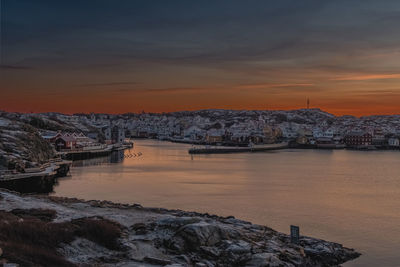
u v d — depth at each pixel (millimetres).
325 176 98438
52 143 138125
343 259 33781
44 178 71688
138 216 37125
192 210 54125
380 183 85938
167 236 30562
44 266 21750
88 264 24125
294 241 34281
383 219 50125
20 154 88812
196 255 28219
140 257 26438
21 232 25703
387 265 33062
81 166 113688
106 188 73125
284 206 57812
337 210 55438
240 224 38500
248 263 27578
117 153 171500
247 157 169500
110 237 28250
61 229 27547
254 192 70750
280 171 109750
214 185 79312
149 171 103812
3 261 20781
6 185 65938
